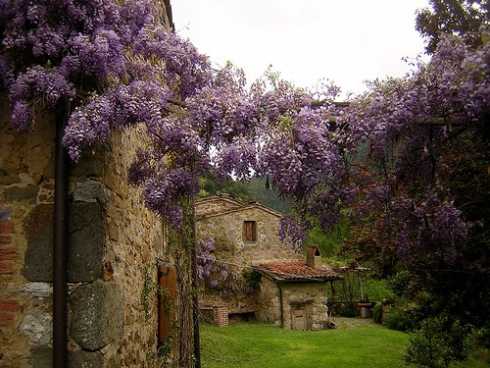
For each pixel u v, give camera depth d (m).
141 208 4.65
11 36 3.05
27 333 3.10
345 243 6.82
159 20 5.37
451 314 5.84
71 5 3.02
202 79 3.66
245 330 15.89
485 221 4.84
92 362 3.05
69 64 2.96
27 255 3.16
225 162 3.08
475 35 3.71
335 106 3.48
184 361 6.48
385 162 3.86
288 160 3.07
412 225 4.14
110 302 3.33
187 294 7.12
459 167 4.71
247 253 19.02
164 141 3.15
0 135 3.26
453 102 3.35
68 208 3.16
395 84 3.37
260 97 3.36
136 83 3.19
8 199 3.22
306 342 13.64
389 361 10.98
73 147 2.84
